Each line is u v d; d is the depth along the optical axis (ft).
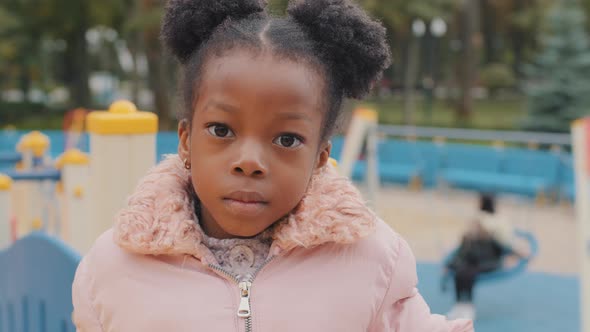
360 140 22.95
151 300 4.83
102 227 8.78
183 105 4.83
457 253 19.47
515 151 36.22
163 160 5.37
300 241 4.80
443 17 65.98
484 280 19.01
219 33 4.63
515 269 19.17
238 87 4.34
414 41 71.82
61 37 77.20
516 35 112.57
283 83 4.36
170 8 4.90
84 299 5.08
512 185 34.47
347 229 4.82
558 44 51.83
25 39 74.69
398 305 5.07
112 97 107.96
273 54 4.42
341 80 4.84
